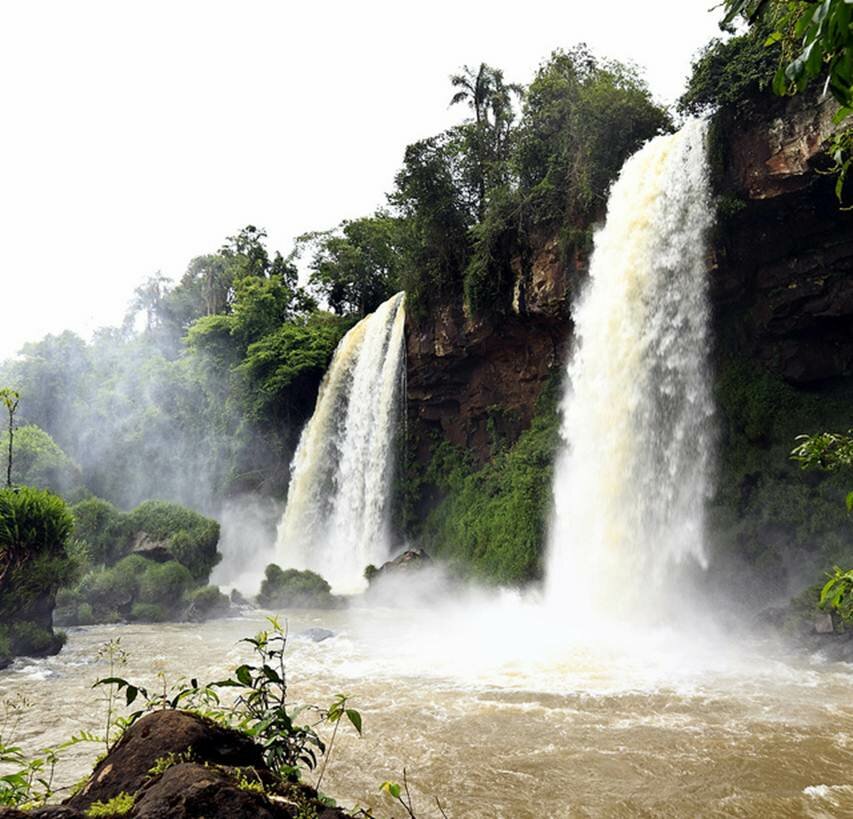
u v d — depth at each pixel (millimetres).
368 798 6512
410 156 30078
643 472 20500
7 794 2779
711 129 18969
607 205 22734
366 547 32562
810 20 1953
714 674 12047
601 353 22219
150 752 2604
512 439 28453
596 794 6656
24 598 13961
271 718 3160
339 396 37219
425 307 30641
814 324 18516
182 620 20172
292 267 58750
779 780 7000
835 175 16625
